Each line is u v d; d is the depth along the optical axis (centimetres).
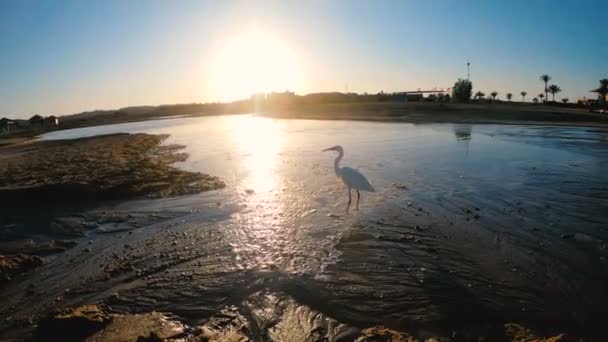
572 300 606
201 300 645
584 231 882
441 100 8656
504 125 3825
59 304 655
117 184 1405
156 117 10481
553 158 1814
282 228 973
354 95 10894
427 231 916
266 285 684
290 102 11675
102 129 6688
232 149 2622
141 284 711
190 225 1025
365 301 619
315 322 570
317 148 2452
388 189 1322
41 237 980
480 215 1018
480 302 607
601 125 3544
